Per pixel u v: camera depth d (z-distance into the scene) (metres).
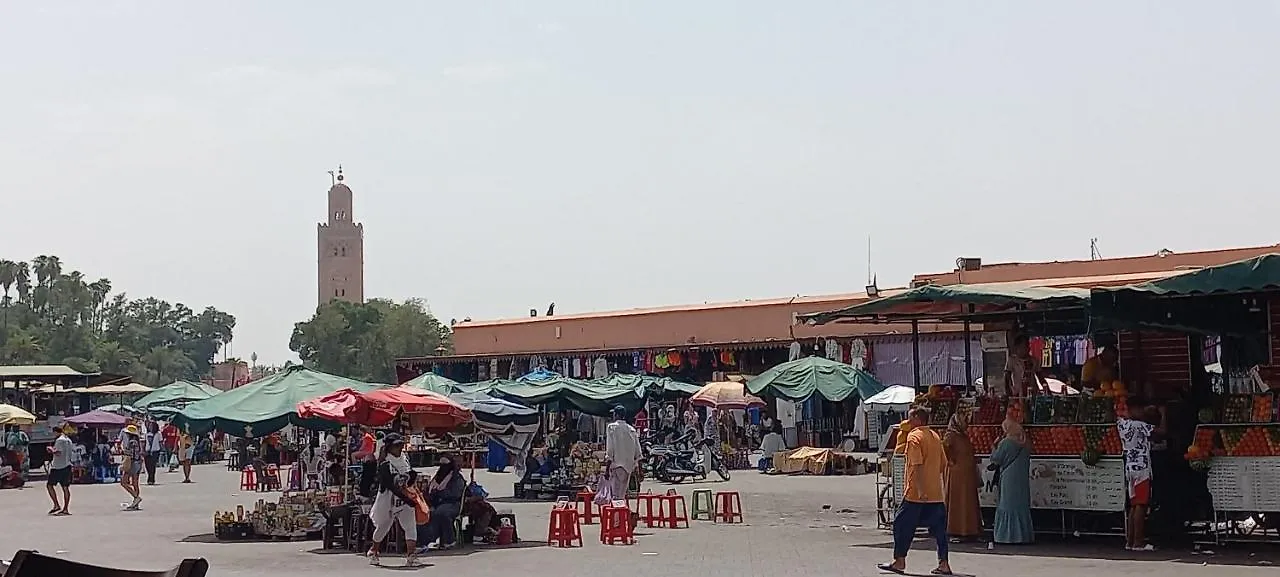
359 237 169.88
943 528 14.95
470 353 57.62
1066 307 18.75
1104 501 17.02
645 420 44.00
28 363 114.69
